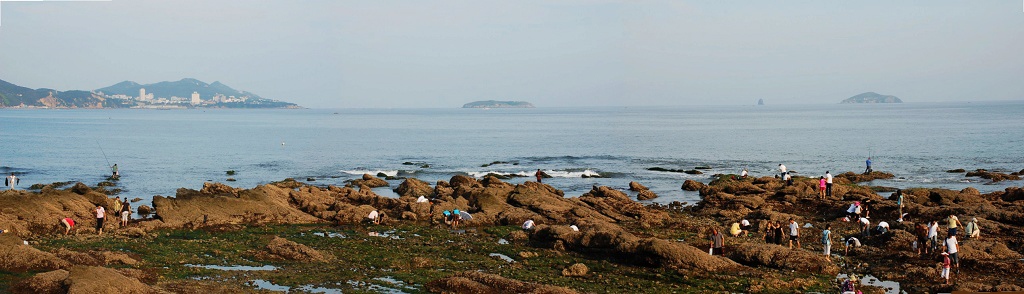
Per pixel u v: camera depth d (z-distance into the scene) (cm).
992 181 7975
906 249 3944
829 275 3378
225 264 3512
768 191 6538
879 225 4459
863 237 4303
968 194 5872
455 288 3005
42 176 9094
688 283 3241
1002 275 3347
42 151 13088
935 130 18525
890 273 3391
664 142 15462
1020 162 10150
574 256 3838
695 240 4391
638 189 7369
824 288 3159
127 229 4609
